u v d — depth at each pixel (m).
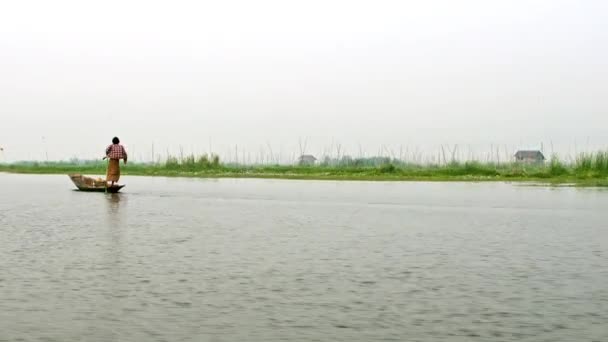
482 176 42.00
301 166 52.94
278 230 12.66
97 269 8.14
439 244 10.68
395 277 7.80
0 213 15.91
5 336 5.31
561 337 5.39
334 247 10.27
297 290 7.06
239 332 5.47
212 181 38.16
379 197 23.23
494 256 9.43
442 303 6.51
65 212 16.28
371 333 5.48
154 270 8.12
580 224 13.95
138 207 18.11
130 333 5.42
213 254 9.45
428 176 42.94
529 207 18.64
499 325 5.74
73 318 5.85
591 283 7.48
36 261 8.69
